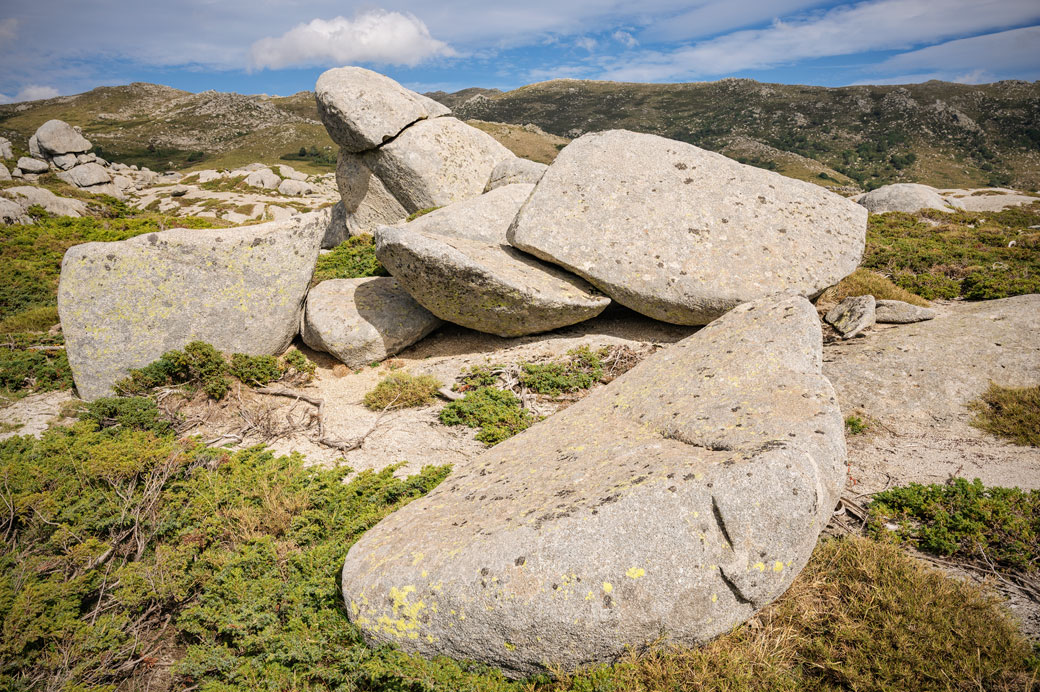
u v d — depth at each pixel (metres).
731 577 4.36
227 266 11.37
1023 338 9.81
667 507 4.48
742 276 11.31
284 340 12.49
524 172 20.81
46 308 15.41
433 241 11.05
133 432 8.98
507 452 7.34
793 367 6.88
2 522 6.52
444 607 4.61
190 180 69.94
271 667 4.87
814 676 4.39
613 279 11.58
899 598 4.84
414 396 10.54
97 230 25.77
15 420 9.98
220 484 7.54
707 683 4.20
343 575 5.30
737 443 5.55
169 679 5.10
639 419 6.90
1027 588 5.15
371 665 4.58
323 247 26.09
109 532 6.61
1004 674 4.07
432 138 22.23
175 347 10.94
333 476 7.79
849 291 13.14
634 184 12.62
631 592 4.29
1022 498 6.22
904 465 7.54
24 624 5.06
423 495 7.33
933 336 10.51
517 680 4.61
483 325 12.16
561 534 4.52
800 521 4.52
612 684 4.24
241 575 5.94
